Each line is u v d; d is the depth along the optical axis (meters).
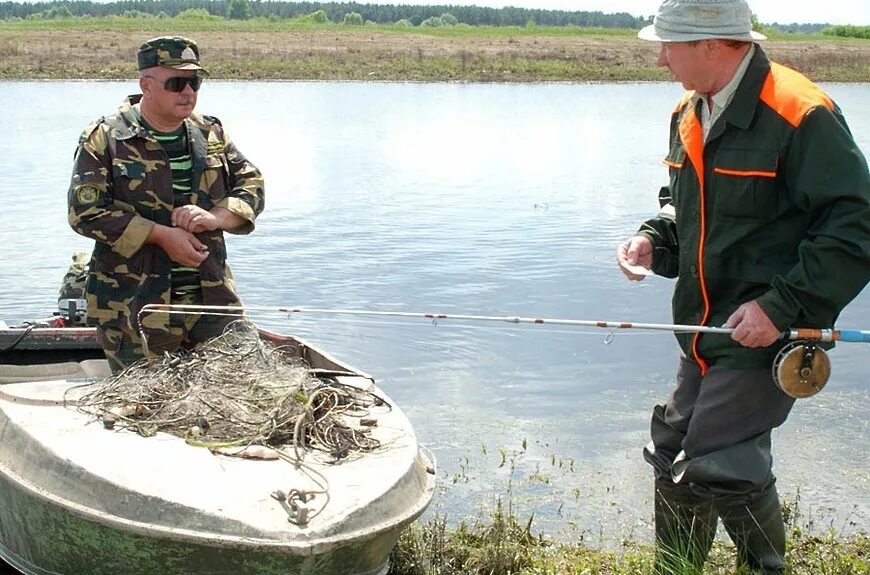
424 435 7.50
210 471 4.54
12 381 5.68
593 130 25.80
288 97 32.59
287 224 13.84
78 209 5.57
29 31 56.09
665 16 4.57
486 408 7.99
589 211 15.20
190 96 5.70
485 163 19.73
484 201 15.80
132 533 4.30
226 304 5.91
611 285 11.17
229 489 4.41
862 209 4.32
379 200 15.67
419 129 24.95
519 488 6.71
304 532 4.20
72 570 4.63
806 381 4.50
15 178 16.53
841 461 7.18
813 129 4.36
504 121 27.38
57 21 72.38
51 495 4.54
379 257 12.19
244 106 29.28
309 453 4.78
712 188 4.64
